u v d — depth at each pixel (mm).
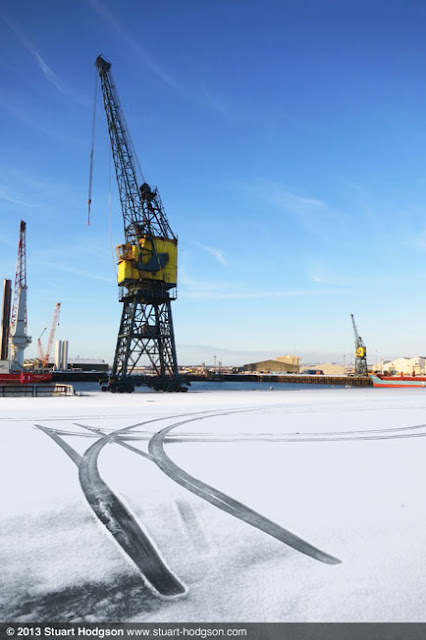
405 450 13070
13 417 22875
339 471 10242
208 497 8109
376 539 6133
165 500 7918
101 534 6324
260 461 11383
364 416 24031
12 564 5348
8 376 83500
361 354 190250
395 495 8289
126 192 78312
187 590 4723
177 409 28969
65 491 8500
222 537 6195
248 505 7645
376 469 10461
